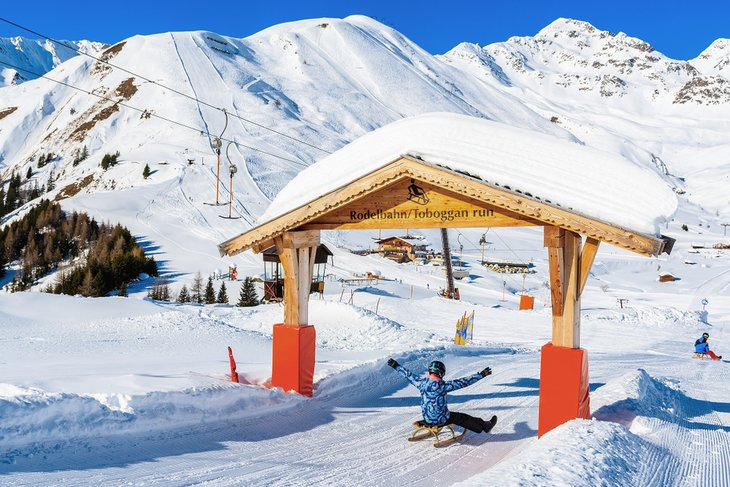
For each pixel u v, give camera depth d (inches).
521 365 591.8
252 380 407.2
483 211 330.0
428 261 3772.1
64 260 3390.7
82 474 222.4
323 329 870.4
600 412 339.9
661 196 294.5
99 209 3890.3
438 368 304.5
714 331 1262.3
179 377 343.3
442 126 336.2
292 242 377.1
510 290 3216.0
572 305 306.2
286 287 386.6
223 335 751.7
